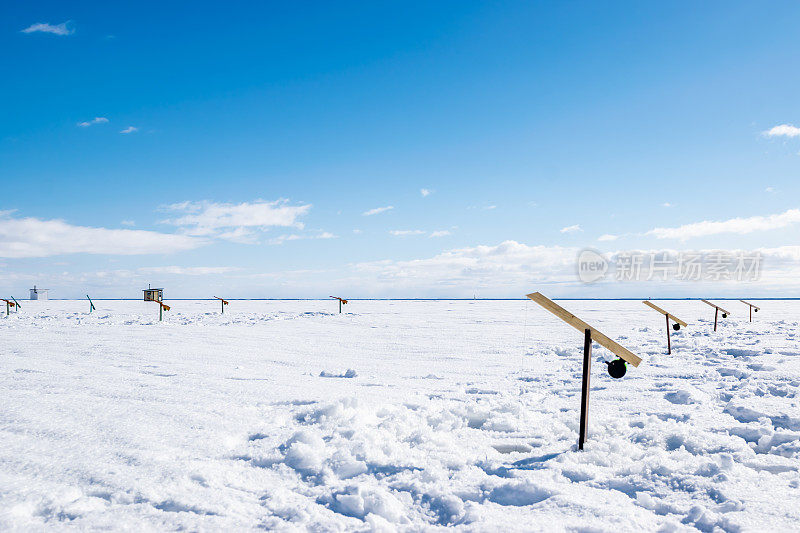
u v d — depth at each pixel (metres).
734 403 4.79
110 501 2.54
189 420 4.14
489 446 3.70
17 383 5.71
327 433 3.85
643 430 3.95
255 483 2.88
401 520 2.44
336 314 24.95
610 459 3.29
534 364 8.02
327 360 8.48
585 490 2.76
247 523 2.33
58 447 3.35
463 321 19.19
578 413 4.64
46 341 11.05
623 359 3.46
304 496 2.71
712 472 3.02
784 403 4.80
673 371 6.93
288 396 5.24
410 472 3.06
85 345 10.24
